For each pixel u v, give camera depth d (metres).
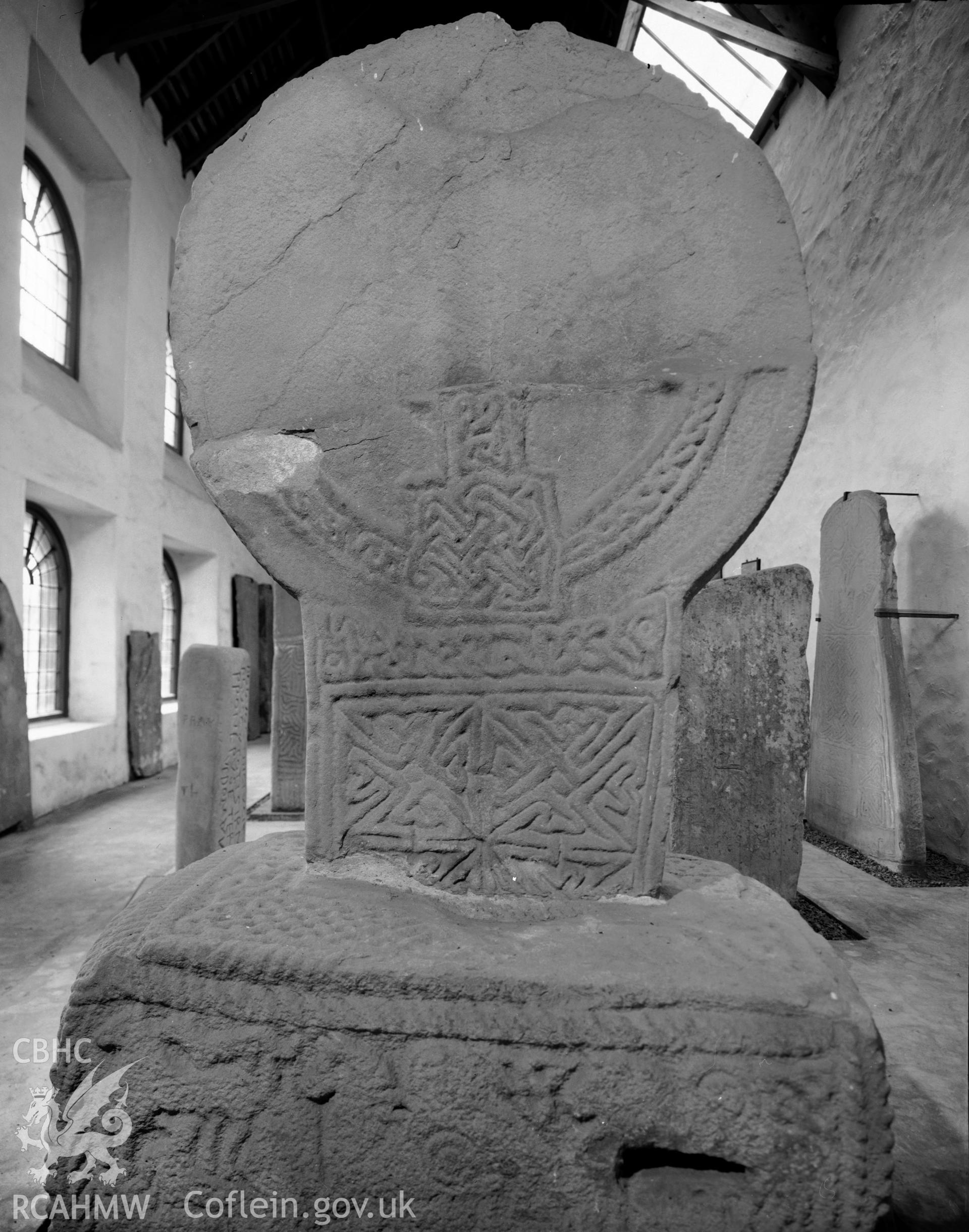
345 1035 1.10
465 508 1.37
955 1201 1.40
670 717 1.32
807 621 2.82
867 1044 1.03
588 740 1.35
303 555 1.40
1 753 4.11
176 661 8.01
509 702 1.36
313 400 1.41
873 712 3.67
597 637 1.35
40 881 3.32
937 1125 1.60
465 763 1.37
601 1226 1.04
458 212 1.39
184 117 6.59
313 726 1.40
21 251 5.20
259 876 1.39
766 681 2.88
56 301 5.64
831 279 5.07
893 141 4.38
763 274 1.32
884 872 3.42
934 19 4.02
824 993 1.07
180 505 7.07
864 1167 1.02
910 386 4.16
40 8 4.65
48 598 5.50
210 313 1.43
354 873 1.38
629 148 1.36
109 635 5.66
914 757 3.52
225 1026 1.12
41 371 5.19
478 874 1.37
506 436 1.36
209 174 1.44
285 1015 1.10
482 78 1.41
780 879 2.88
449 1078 1.07
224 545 8.30
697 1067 1.04
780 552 5.72
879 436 4.44
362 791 1.39
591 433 1.35
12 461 4.30
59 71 4.92
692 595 1.35
